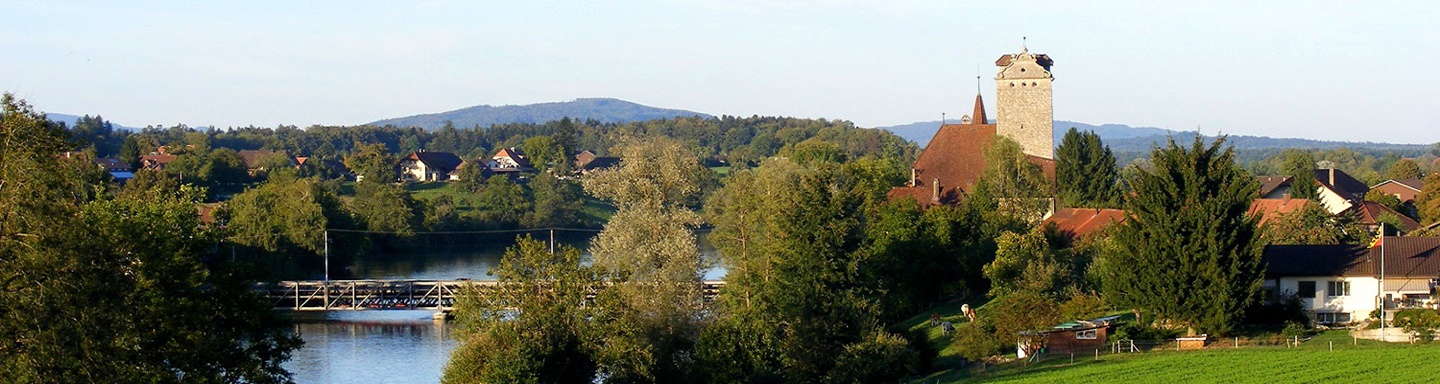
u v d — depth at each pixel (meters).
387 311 125.38
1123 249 82.12
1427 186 141.62
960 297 111.62
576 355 63.91
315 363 93.88
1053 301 86.06
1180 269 79.31
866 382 72.50
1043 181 147.75
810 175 89.62
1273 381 64.25
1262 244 79.56
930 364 80.31
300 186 168.50
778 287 77.81
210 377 51.34
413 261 171.75
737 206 98.12
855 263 80.50
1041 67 160.12
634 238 82.50
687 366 72.88
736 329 70.88
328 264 157.88
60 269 43.47
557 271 65.25
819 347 73.94
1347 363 68.31
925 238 109.44
